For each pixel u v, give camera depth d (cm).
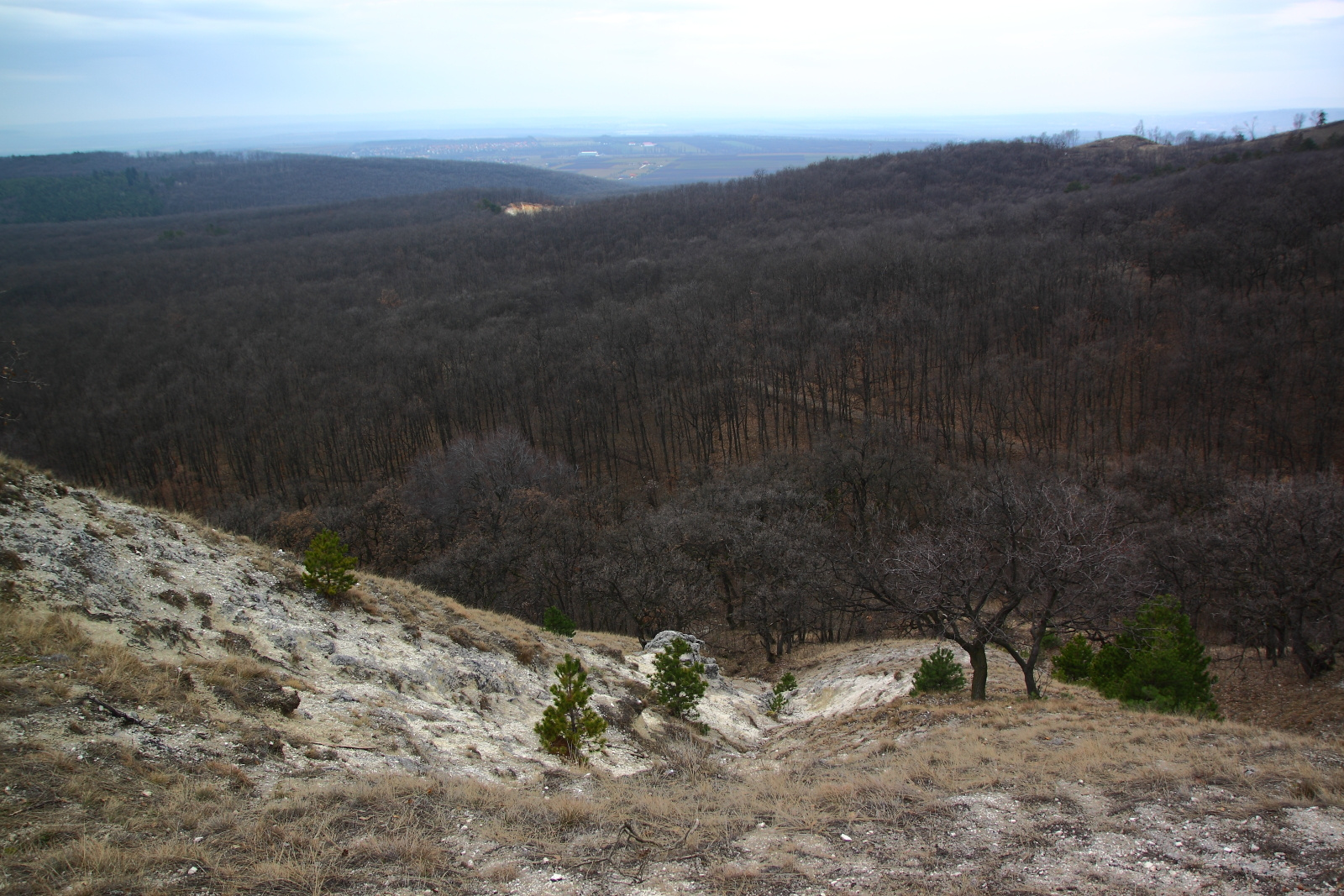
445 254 13450
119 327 9525
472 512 5322
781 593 3831
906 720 1853
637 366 8094
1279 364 6306
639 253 12862
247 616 1541
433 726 1450
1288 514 2631
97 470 7675
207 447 7900
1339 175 8806
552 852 933
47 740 923
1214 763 1215
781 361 7588
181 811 881
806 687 3164
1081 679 2305
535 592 4447
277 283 12000
